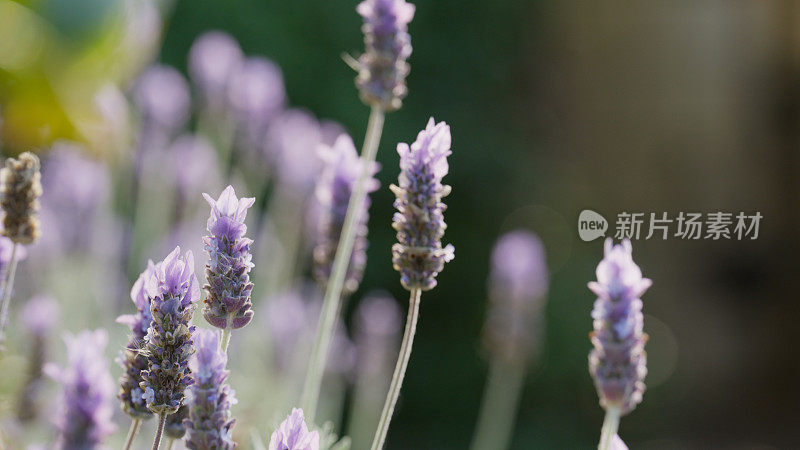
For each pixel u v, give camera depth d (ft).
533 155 8.05
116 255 3.68
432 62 7.79
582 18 8.27
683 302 7.65
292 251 3.36
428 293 7.68
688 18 8.13
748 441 7.41
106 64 2.49
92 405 2.07
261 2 7.29
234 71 3.79
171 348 1.83
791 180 7.82
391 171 7.35
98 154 3.34
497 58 8.05
